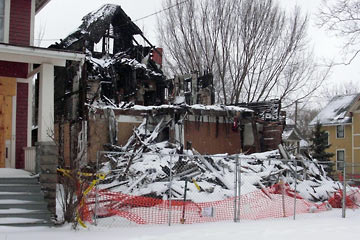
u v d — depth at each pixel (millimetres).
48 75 12250
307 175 19484
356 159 41812
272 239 8812
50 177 11273
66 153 22797
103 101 23812
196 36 33531
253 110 24438
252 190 15648
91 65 23078
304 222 11438
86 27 26625
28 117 14656
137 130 20938
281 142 24781
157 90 27781
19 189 11023
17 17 14828
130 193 14609
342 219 12234
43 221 10289
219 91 33938
